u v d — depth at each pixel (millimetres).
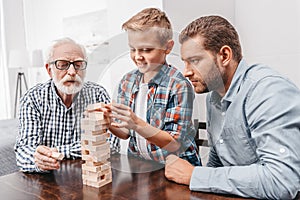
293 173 729
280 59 1909
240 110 922
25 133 1270
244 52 2072
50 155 914
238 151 988
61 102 1332
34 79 4801
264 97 831
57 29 4301
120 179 855
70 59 1173
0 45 4484
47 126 1354
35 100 1346
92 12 3721
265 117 805
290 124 771
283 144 752
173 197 731
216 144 1017
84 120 792
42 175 928
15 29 4621
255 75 911
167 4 1867
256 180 730
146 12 798
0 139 2129
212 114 849
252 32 2031
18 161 1030
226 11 2064
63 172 942
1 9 4449
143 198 726
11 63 4070
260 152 803
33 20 4668
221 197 736
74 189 797
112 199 724
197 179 774
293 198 744
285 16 1865
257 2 1989
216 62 910
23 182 875
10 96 4594
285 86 828
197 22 952
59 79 1188
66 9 4121
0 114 4547
